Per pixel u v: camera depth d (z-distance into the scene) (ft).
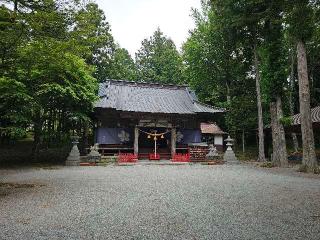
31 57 31.65
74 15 32.12
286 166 66.44
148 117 86.07
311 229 18.08
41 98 64.54
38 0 30.07
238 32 83.10
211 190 32.96
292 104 108.58
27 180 40.88
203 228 18.33
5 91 43.60
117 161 75.87
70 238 16.35
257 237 16.58
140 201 26.68
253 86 121.80
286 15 37.86
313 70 116.67
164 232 17.53
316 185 36.76
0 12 26.43
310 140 54.29
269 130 102.06
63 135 85.61
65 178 43.42
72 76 65.36
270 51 67.72
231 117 109.19
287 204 25.35
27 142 91.04
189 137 93.15
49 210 23.02
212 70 119.65
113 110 83.10
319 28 50.47
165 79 161.07
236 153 112.78
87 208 23.80
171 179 43.16
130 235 16.96
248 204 25.43
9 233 17.16
